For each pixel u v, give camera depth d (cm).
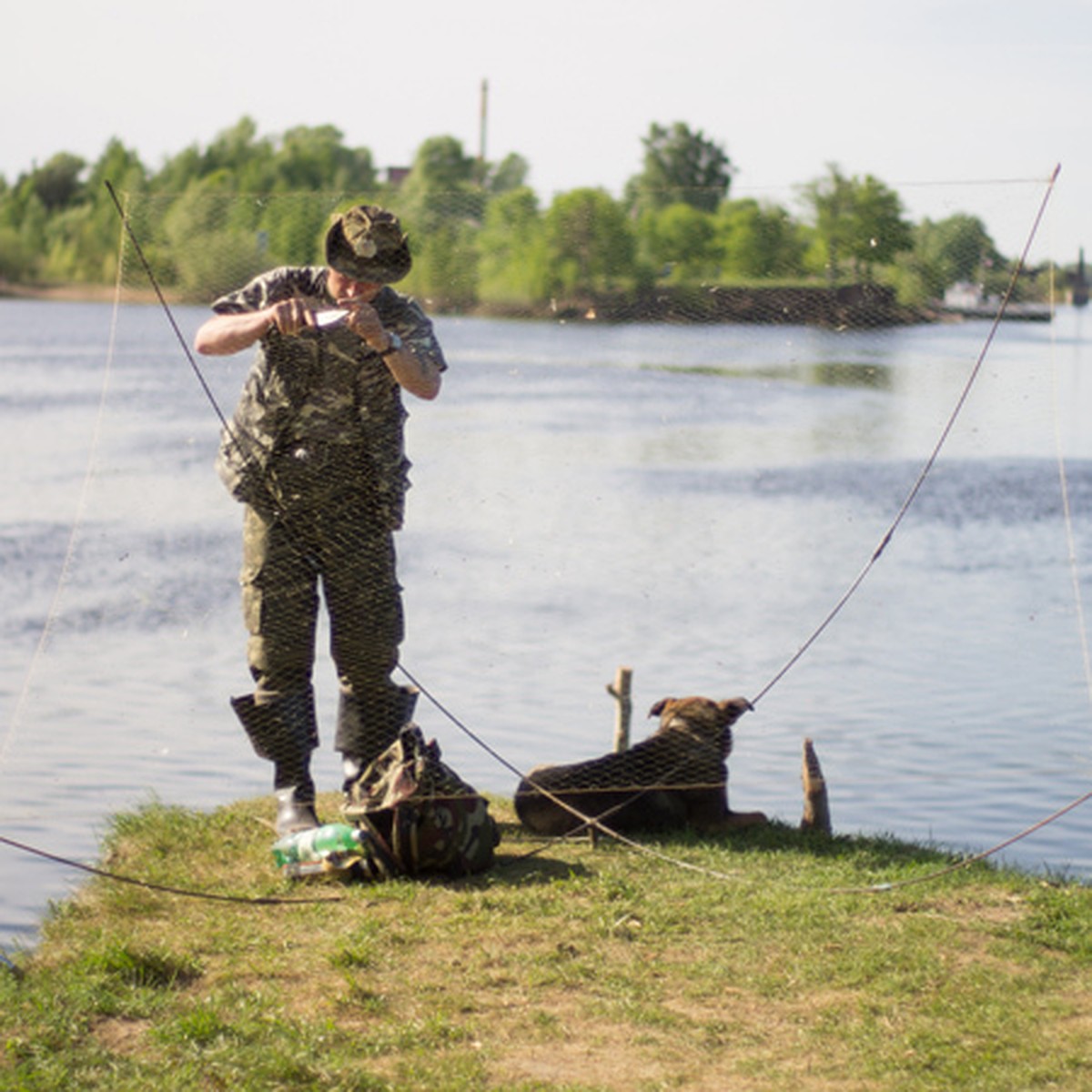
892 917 555
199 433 729
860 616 1335
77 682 1070
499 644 1189
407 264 604
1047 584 1477
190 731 964
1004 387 690
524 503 1094
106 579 1092
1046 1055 443
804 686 1120
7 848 725
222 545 946
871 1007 475
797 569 1472
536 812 671
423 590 1331
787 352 712
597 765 674
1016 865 662
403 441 644
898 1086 425
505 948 521
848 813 829
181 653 1109
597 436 968
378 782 607
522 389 748
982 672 1155
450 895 575
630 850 640
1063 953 523
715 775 677
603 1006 477
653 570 1408
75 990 477
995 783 883
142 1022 463
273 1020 459
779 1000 482
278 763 649
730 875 605
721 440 902
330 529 631
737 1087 425
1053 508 1809
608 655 1181
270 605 636
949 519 1725
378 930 535
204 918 555
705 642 1233
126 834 680
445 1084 422
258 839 660
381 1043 449
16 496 2023
